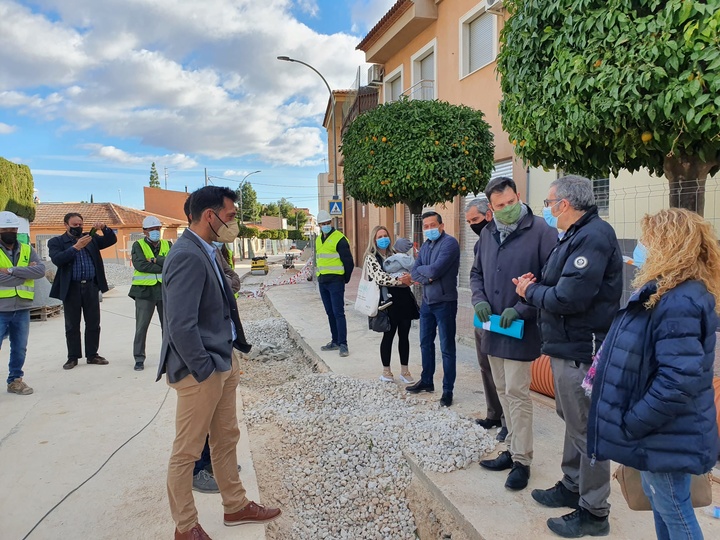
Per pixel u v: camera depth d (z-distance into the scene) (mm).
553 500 2887
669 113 3363
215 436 2875
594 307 2566
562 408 2697
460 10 11906
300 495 3619
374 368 6148
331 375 5742
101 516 3025
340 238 6859
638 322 2055
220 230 2764
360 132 9094
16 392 5309
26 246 5383
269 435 4496
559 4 4082
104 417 4621
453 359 4617
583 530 2598
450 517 3023
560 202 2646
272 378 6793
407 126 8359
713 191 5980
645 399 1935
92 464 3686
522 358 3062
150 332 9117
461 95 12180
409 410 4555
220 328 2740
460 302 10398
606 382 2104
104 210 36094
